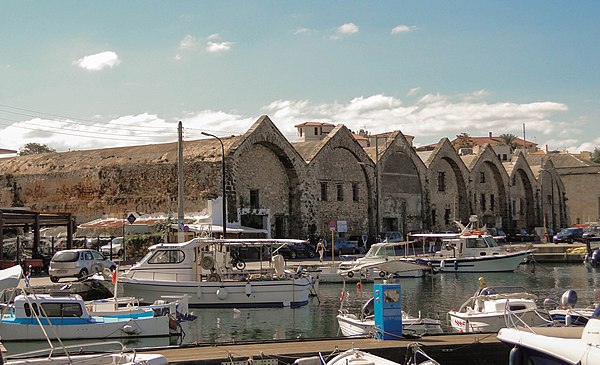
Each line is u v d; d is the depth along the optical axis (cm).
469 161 9119
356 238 7044
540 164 10706
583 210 11338
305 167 6669
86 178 6612
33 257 4622
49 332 2580
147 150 6581
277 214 6438
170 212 5766
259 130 6209
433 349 1994
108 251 5544
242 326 2995
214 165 5878
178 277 3512
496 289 2802
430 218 8306
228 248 3709
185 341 2644
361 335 2309
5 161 7438
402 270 2944
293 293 3469
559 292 4122
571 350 1471
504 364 2033
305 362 1812
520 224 9850
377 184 7525
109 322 2617
